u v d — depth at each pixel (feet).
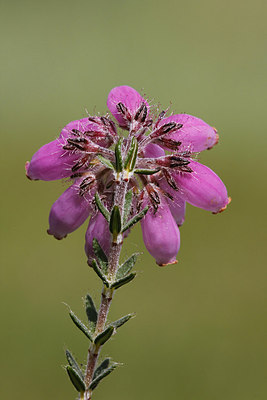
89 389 0.53
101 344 0.54
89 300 0.54
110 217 0.53
